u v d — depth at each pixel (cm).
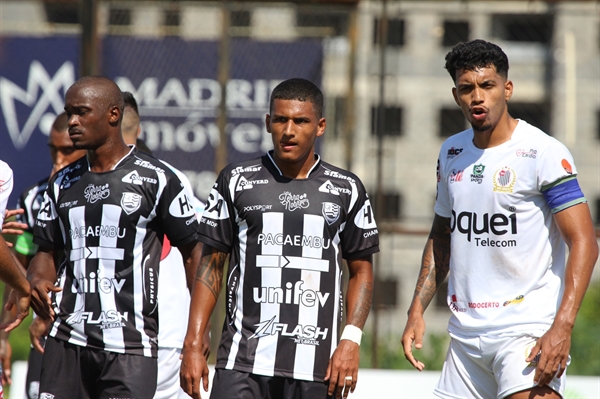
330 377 1205
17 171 2741
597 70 6731
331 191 1244
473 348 1261
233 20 4462
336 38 3288
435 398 1977
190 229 1352
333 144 4059
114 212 1306
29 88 2758
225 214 1252
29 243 1666
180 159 2752
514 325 1220
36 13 5712
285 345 1209
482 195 1238
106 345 1295
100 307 1300
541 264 1223
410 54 7038
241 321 1229
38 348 1592
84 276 1309
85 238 1313
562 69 6769
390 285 5381
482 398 1280
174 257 1530
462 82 1210
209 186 2744
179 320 1523
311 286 1220
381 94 2605
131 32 3612
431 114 7106
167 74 2773
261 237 1228
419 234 2538
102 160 1329
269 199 1232
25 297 1312
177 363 1527
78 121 1301
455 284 1278
